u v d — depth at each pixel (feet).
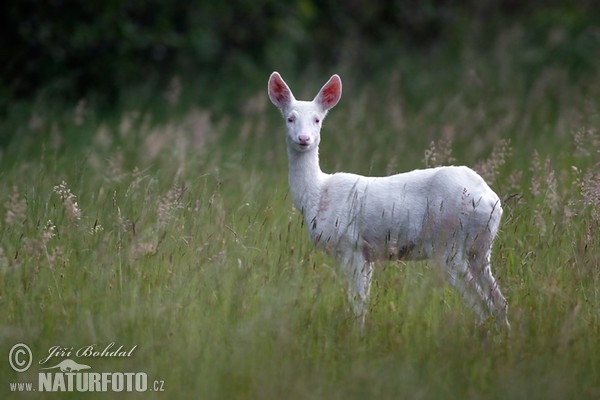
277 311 65.87
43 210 86.38
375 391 59.67
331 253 74.38
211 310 69.00
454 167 72.69
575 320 66.49
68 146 123.03
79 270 75.82
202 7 184.55
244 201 92.32
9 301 72.33
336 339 66.49
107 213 86.38
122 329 67.26
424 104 147.64
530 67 166.30
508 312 70.69
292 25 188.85
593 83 146.41
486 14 207.82
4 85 161.89
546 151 106.83
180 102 160.15
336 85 77.87
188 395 60.29
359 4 204.54
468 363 63.00
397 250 73.56
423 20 204.95
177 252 78.33
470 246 71.15
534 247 79.66
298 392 59.21
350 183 74.49
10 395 61.98
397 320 68.54
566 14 192.65
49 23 169.17
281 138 131.13
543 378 61.00
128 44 171.94
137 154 115.34
